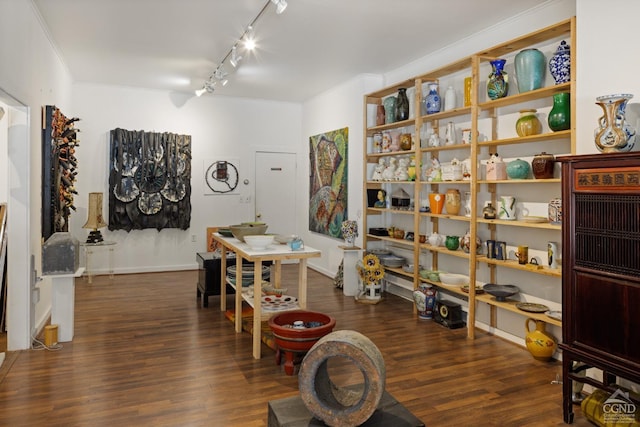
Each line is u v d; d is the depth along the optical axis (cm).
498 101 367
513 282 387
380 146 543
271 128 748
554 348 333
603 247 232
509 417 254
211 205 711
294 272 695
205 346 362
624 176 221
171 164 670
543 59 345
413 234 507
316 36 430
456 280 426
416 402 270
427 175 467
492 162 377
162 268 681
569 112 319
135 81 620
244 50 474
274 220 756
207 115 704
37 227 378
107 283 593
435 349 361
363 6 360
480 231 421
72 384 288
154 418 247
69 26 407
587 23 284
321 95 687
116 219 642
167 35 431
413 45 456
